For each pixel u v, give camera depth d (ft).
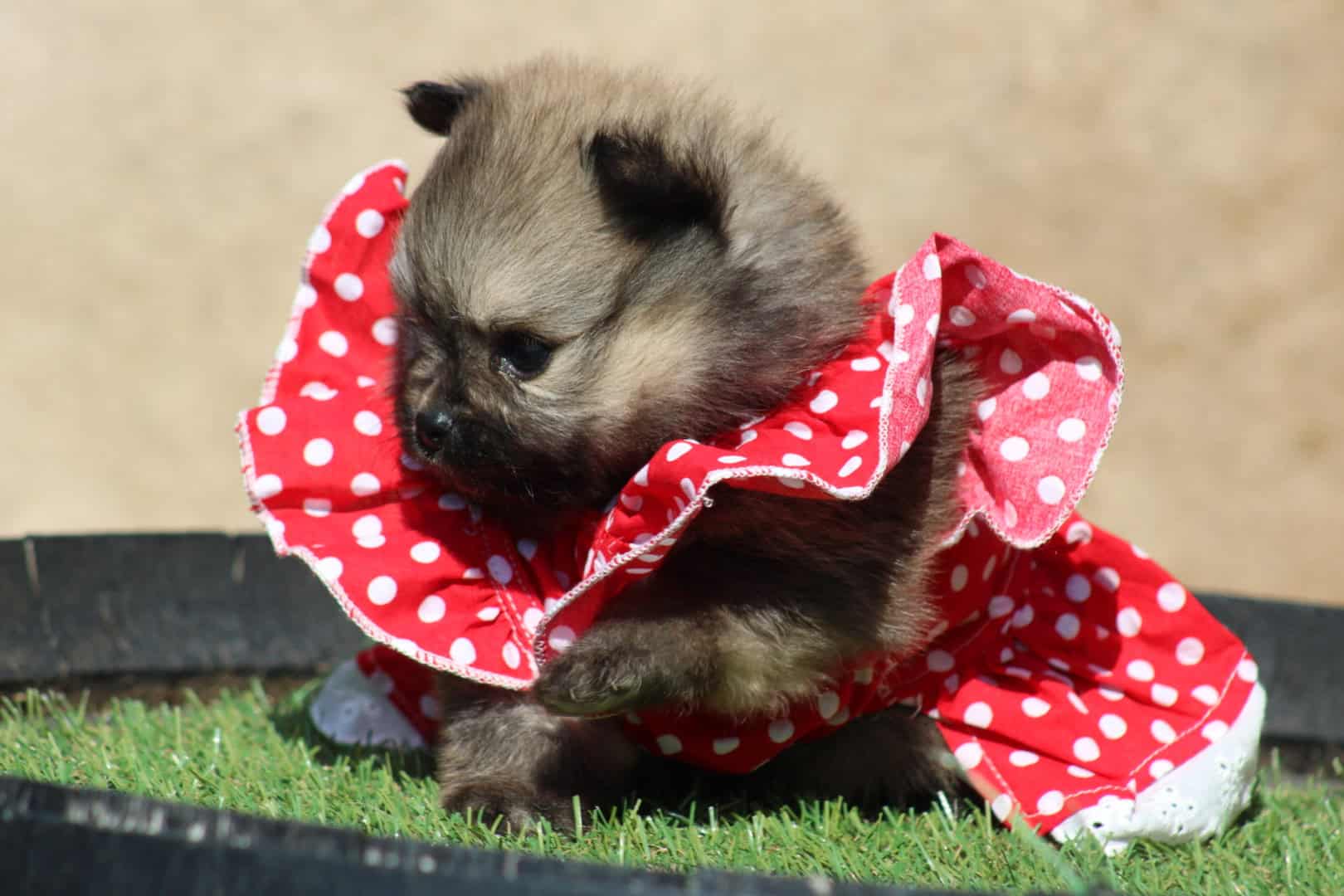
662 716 5.10
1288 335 8.52
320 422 5.14
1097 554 5.19
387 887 4.67
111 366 8.22
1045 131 9.48
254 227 9.05
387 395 5.16
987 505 5.10
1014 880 4.97
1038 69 9.91
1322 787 5.35
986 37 10.18
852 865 4.99
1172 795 5.10
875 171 9.07
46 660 5.48
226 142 9.55
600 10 10.35
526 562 5.13
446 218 5.08
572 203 5.07
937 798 5.18
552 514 5.12
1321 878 5.01
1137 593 5.18
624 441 5.08
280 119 9.64
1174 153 9.35
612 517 5.02
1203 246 8.77
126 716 5.36
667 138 5.11
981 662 5.17
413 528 5.11
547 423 5.06
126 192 9.27
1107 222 8.87
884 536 5.07
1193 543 7.44
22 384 8.04
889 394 4.98
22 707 5.42
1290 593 7.02
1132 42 10.10
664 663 4.98
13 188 9.21
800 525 5.04
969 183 9.08
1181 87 9.76
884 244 8.48
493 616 5.08
